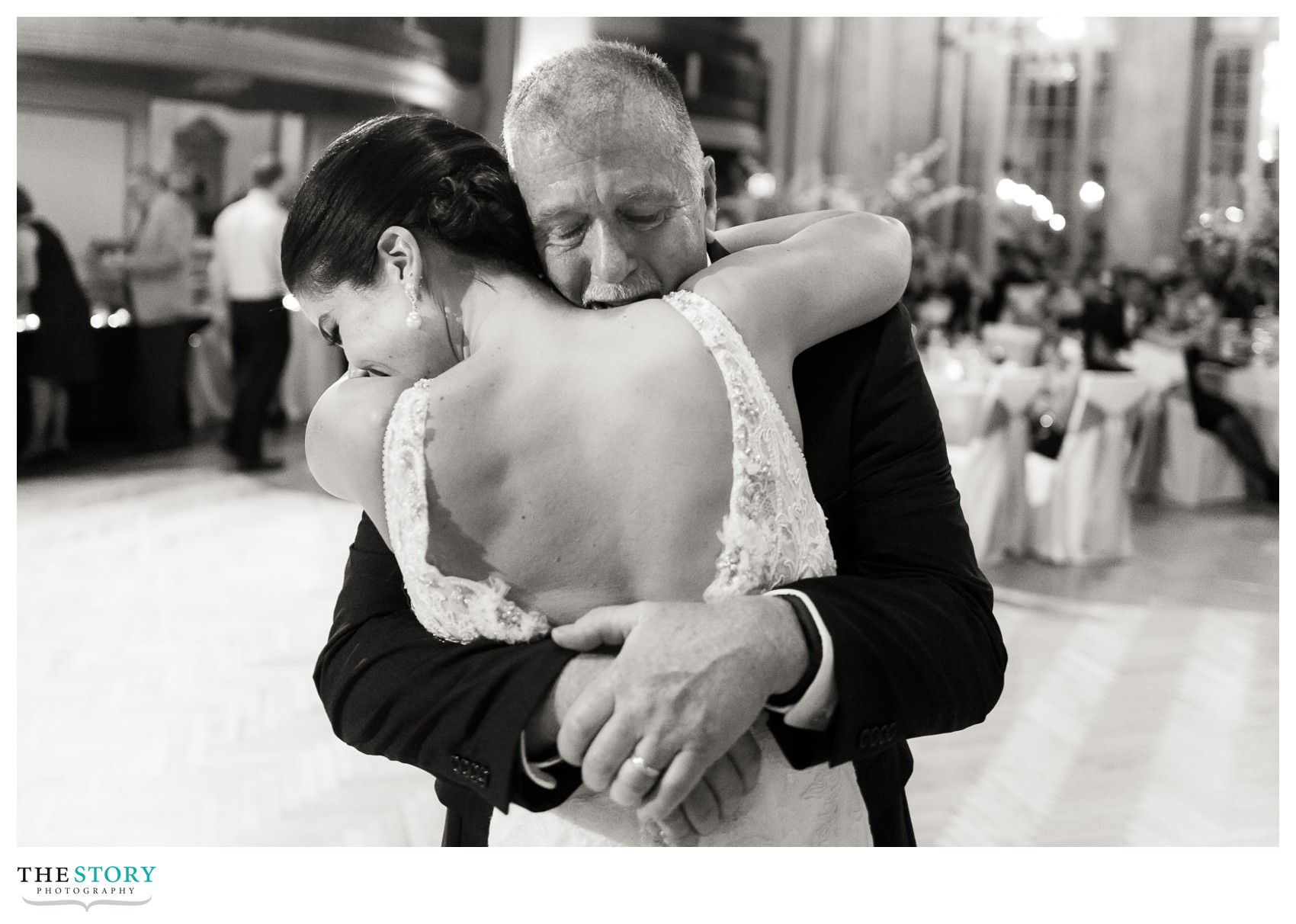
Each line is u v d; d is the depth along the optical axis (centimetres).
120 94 941
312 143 1068
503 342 88
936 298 998
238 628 453
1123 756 354
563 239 91
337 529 611
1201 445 729
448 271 92
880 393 104
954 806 318
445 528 88
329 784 321
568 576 90
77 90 916
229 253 744
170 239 793
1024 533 596
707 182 101
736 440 88
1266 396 709
